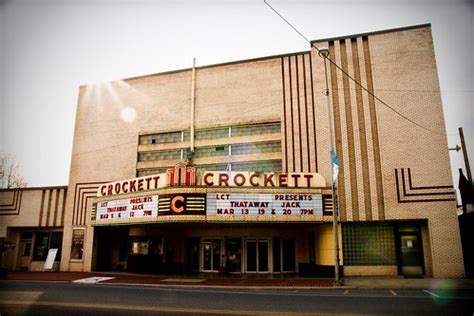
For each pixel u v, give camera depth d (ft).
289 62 81.82
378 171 70.38
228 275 72.18
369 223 71.20
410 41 73.82
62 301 40.96
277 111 80.12
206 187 65.36
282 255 76.54
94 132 95.96
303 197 66.80
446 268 64.18
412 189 68.23
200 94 87.40
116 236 92.94
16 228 97.04
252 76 84.17
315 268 71.82
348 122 73.92
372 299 41.09
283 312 33.42
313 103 77.25
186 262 80.79
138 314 33.14
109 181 90.79
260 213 65.41
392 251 69.77
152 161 88.53
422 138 69.62
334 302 39.04
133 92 94.68
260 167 79.56
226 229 78.74
